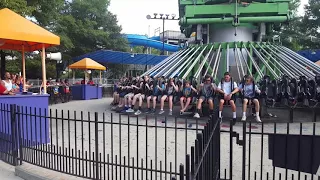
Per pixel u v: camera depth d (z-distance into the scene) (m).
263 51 12.52
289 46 25.97
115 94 13.84
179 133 7.30
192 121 8.92
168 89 10.23
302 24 24.89
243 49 12.68
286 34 25.31
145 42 35.28
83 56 25.31
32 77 25.70
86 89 20.42
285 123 8.79
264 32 13.86
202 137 2.21
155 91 10.53
